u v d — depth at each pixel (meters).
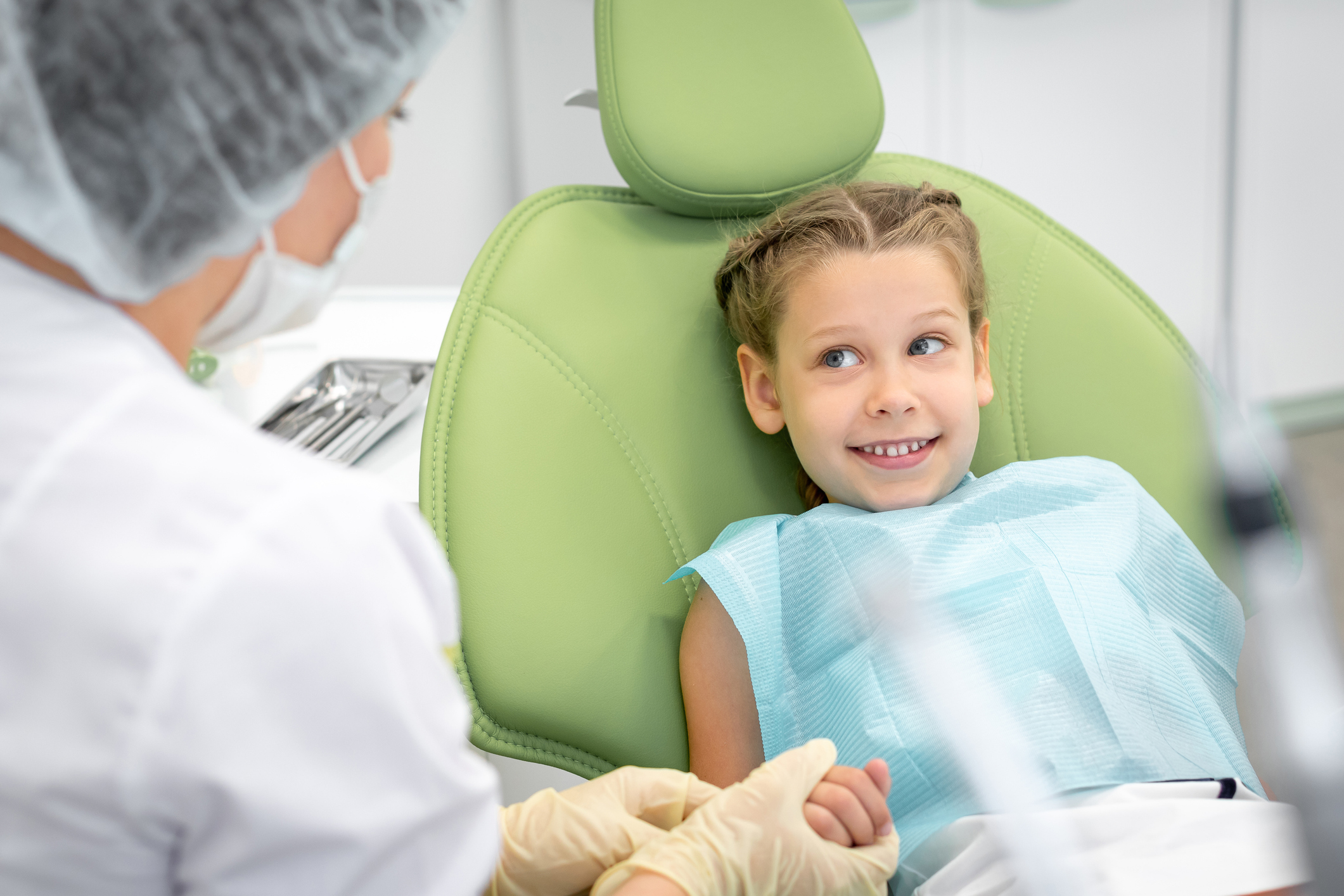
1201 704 0.80
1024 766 0.70
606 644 0.83
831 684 0.82
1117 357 1.02
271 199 0.45
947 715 0.51
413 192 1.93
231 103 0.42
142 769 0.36
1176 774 0.74
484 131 1.94
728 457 0.94
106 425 0.39
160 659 0.36
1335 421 2.36
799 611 0.86
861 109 1.01
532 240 0.95
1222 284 2.33
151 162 0.42
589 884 0.67
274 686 0.38
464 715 0.45
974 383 0.92
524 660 0.80
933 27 2.14
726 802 0.65
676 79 0.97
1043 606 0.81
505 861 0.67
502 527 0.82
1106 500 0.92
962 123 2.20
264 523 0.38
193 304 0.48
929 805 0.74
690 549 0.90
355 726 0.40
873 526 0.85
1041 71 2.20
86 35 0.40
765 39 0.99
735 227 1.01
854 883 0.65
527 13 1.90
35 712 0.36
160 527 0.38
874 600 0.53
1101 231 2.29
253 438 0.42
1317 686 0.33
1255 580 0.35
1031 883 0.48
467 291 0.91
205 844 0.39
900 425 0.87
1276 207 2.29
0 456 0.38
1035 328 1.03
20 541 0.37
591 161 2.03
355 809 0.40
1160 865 0.65
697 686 0.84
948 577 0.83
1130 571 0.86
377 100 0.47
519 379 0.88
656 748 0.84
